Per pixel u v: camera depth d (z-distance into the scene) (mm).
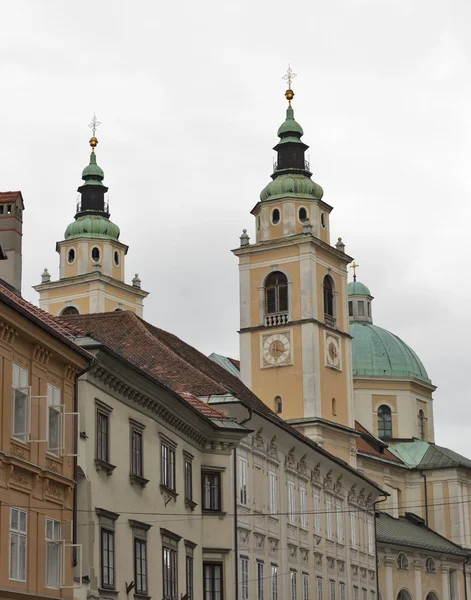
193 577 63656
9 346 44031
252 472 73312
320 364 124375
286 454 81125
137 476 55625
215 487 67125
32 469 44969
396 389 150625
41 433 46188
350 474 95938
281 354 124875
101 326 72312
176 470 61688
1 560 42406
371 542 104000
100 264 148625
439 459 145750
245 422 71062
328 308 128750
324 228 130625
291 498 81562
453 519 143250
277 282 126875
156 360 71375
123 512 54094
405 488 145625
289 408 123188
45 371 47156
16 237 55438
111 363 52750
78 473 49969
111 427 53562
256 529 72938
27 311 44344
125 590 53312
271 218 129125
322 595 87062
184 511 62656
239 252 128625
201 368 77500
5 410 43500
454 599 132875
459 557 134000
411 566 124000
